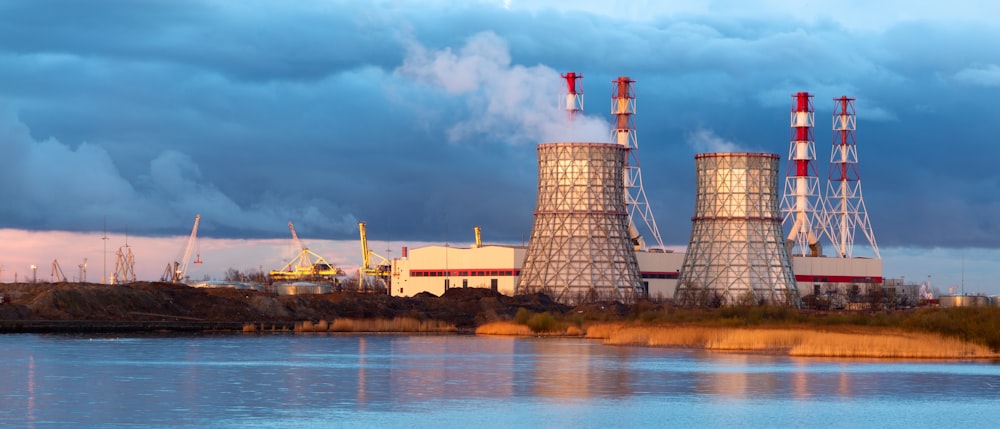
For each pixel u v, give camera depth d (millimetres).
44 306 187875
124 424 69062
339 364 108062
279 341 147500
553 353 124062
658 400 81750
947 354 119625
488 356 119625
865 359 116375
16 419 70688
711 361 112500
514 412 75438
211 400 79750
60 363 107500
